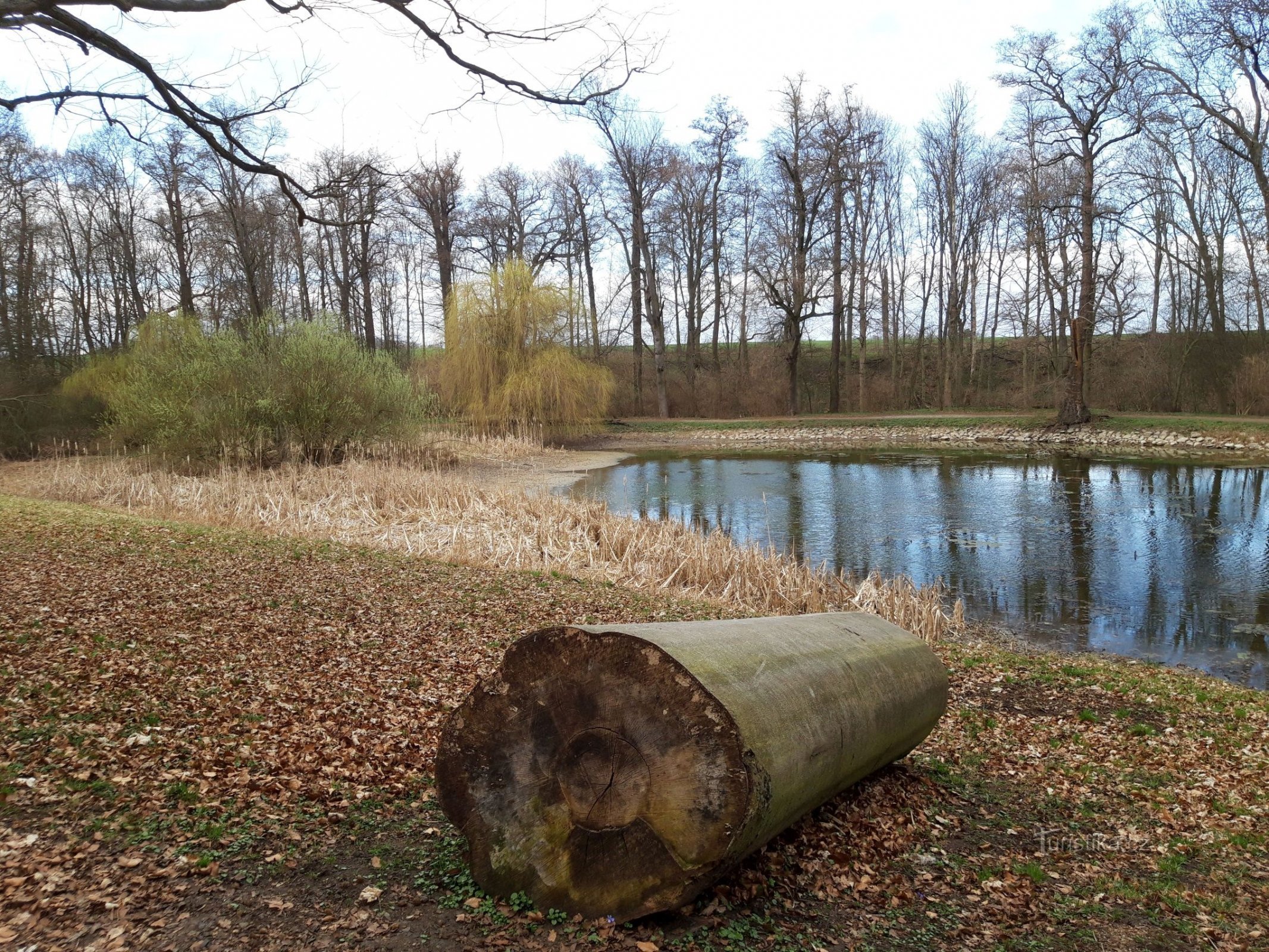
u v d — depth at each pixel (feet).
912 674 15.96
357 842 13.02
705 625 13.64
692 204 159.43
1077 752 19.62
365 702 19.12
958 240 155.74
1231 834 15.06
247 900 11.18
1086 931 11.67
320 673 20.67
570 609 30.01
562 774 11.25
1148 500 68.18
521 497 58.75
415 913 11.15
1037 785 17.37
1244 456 94.48
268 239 121.90
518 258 121.19
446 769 11.92
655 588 38.75
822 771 12.51
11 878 10.94
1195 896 12.70
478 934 10.74
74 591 25.71
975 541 54.29
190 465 71.20
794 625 15.25
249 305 124.88
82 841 12.14
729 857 10.61
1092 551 50.96
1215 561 48.11
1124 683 26.27
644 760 10.81
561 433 123.24
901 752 16.29
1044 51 102.99
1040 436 116.88
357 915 10.99
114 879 11.30
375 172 23.09
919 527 59.21
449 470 90.74
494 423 118.62
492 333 118.52
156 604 25.13
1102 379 136.05
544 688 11.38
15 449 93.97
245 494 57.26
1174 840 14.79
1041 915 12.07
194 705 17.58
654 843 10.70
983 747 19.70
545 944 10.57
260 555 35.17
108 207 121.60
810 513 65.77
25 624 21.58
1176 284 129.80
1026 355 149.79
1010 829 15.06
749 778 10.33
